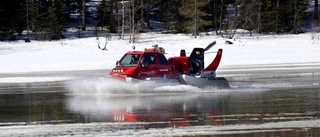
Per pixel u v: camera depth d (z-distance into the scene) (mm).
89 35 155375
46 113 35844
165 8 170125
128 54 49812
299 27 172125
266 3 168000
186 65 50812
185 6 155375
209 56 106750
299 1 171125
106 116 33812
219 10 173125
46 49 122438
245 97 43719
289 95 44969
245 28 169750
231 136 26438
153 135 26875
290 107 36938
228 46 128500
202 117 32875
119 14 166750
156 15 189375
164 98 43438
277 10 167500
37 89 54656
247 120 31359
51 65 93188
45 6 172625
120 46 130125
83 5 164000
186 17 159875
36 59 105125
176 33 162125
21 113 36062
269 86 53656
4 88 56500
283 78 63812
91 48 124312
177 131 27953
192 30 157000
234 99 42344
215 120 31578
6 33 148000
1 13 151625
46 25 147375
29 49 122688
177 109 36688
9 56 110750
